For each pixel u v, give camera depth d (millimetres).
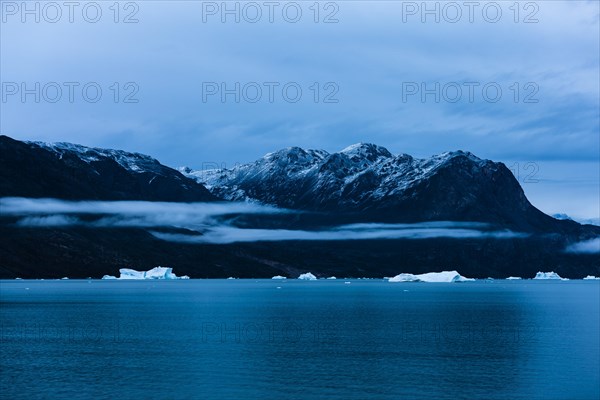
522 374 84000
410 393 74750
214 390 75938
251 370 86625
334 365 90125
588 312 177750
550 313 174125
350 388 76938
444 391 75500
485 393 74438
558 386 77625
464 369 87312
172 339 115500
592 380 80375
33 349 104062
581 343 110500
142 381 80188
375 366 89500
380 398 72750
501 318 157625
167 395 73688
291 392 75062
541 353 100125
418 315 166750
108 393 74625
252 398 72500
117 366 89312
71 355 98000
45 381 80312
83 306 198750
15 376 83125
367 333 125125
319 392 75125
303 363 91500
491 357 96312
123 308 190625
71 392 75062
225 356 96875
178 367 88438
